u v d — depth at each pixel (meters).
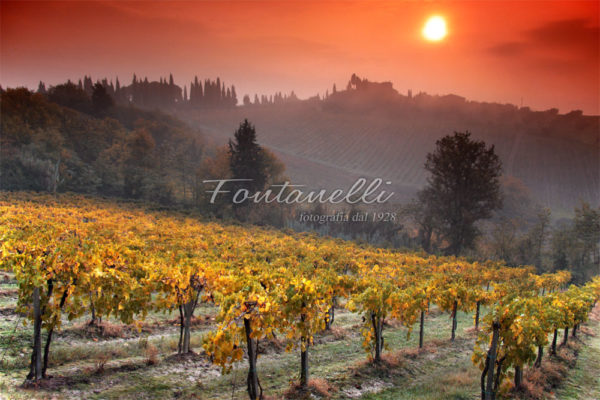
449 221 79.56
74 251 11.34
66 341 13.73
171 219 62.25
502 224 85.94
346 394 12.03
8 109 132.62
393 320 22.73
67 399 9.72
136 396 10.37
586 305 22.73
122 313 12.88
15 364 11.41
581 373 16.64
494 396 12.41
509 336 12.44
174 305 13.99
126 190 97.75
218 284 13.98
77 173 100.31
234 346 10.76
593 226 74.62
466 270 42.06
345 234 88.69
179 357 13.44
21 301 10.75
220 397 10.89
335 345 17.08
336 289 19.50
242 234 50.97
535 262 76.19
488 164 79.25
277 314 11.55
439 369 15.43
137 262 16.55
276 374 13.02
